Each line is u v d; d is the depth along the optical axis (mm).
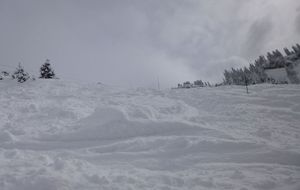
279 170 5531
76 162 6129
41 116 11578
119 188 4848
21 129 9531
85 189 4820
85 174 5406
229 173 5492
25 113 12258
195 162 6270
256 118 10555
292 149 6422
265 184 4867
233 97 14969
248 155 6328
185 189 4859
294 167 5688
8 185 4996
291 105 12922
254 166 5816
